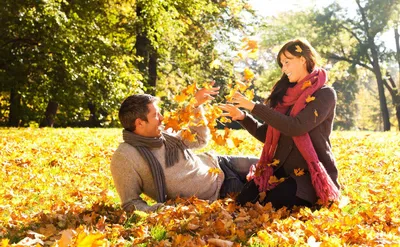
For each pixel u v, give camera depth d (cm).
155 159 444
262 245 352
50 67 2114
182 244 343
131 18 2330
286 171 456
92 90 2208
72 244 301
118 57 2244
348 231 377
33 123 2842
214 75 2858
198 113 440
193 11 2566
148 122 445
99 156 884
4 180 664
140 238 361
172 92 2925
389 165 707
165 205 433
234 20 2692
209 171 458
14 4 1925
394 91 4150
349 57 4159
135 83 2286
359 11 4078
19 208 500
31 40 2123
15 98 2714
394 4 3891
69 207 484
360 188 554
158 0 2269
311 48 448
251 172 482
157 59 2823
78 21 2123
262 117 425
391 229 392
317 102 432
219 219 388
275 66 4259
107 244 346
